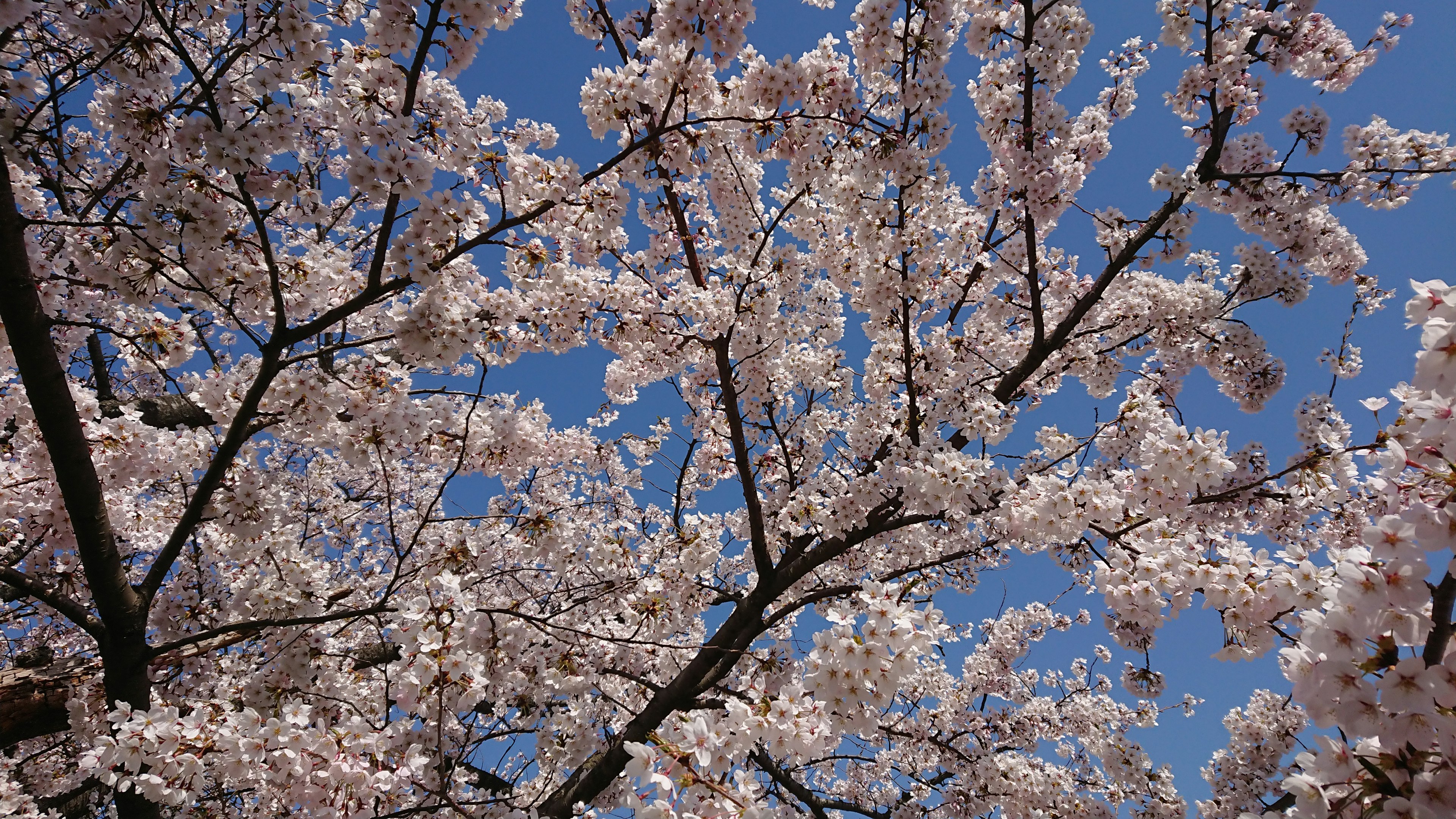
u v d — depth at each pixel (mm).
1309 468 3277
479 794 4383
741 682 5957
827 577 6742
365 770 2760
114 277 3221
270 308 3607
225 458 3484
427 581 4090
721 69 3500
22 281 2939
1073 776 7082
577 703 5164
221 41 3502
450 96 3174
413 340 3404
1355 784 1650
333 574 6840
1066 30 4258
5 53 2891
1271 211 5172
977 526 4629
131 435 3734
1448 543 1547
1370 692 1672
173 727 2756
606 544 5305
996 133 4785
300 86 2945
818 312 6980
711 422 6602
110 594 3355
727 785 2408
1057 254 6043
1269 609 2611
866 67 4387
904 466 3844
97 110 2961
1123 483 3316
